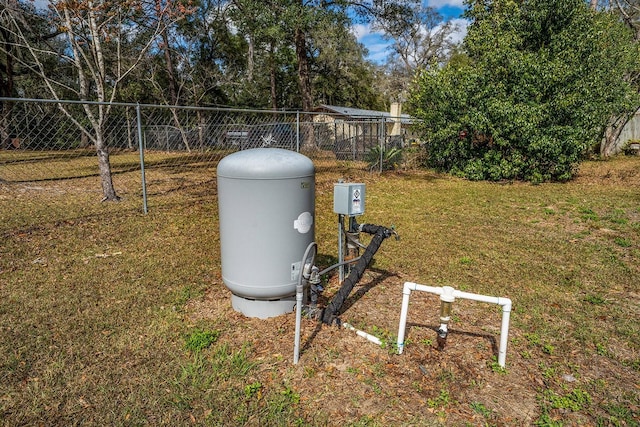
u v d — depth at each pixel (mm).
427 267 4523
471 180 11430
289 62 27391
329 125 17688
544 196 8820
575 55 10461
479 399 2363
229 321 3211
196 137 18406
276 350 2826
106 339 2932
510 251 5094
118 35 7793
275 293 3035
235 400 2303
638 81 16391
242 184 2820
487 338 3033
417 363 2695
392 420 2186
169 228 5910
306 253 2914
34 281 3943
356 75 31141
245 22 16328
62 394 2336
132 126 18516
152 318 3264
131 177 11609
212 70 24109
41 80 20266
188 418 2178
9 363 2609
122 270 4277
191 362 2660
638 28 16938
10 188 9312
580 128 10344
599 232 5969
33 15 8055
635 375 2613
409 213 7176
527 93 10531
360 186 3635
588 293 3873
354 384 2479
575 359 2785
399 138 15320
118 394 2357
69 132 15188
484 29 11797
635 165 13680
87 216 6500
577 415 2238
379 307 3557
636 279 4188
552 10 10648
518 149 11023
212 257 4730
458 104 11328
